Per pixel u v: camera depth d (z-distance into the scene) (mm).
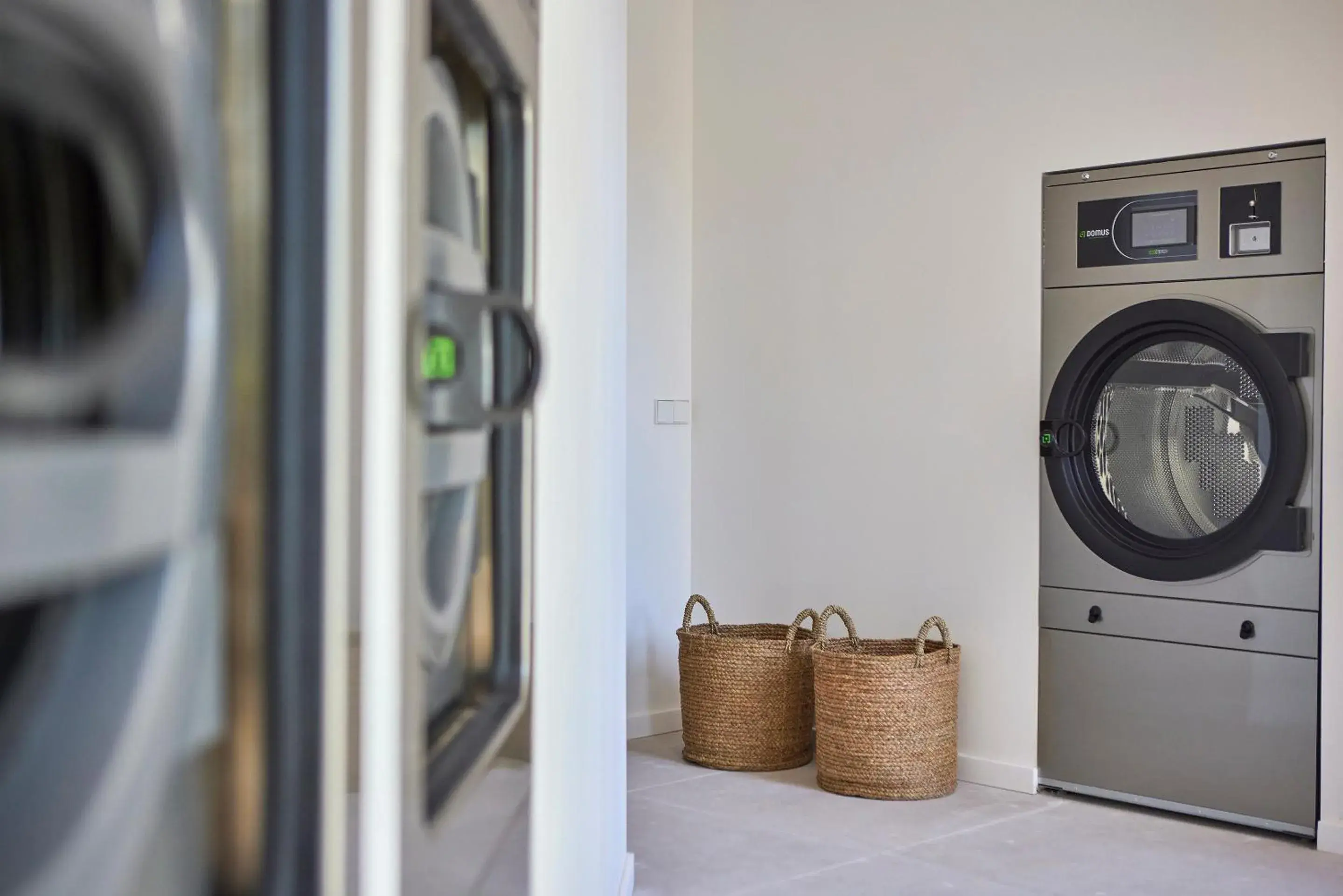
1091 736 3637
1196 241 3439
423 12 858
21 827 516
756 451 4441
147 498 574
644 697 4516
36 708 526
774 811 3543
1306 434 3258
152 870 601
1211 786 3420
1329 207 3213
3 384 490
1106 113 3598
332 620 691
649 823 3432
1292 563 3277
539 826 1450
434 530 1052
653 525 4527
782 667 3984
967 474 3881
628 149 4422
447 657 1132
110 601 570
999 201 3812
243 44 640
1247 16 3346
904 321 4039
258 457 662
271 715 666
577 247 1806
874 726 3629
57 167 517
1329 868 3064
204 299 614
